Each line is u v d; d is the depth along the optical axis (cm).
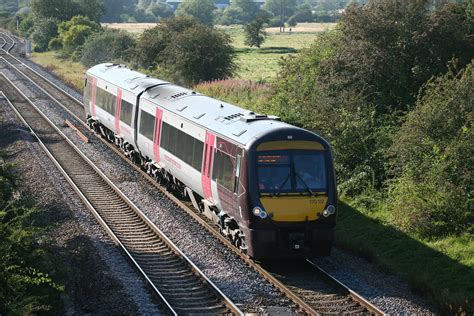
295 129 2384
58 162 4069
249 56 12450
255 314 1939
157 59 7894
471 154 2684
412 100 3525
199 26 7338
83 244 2594
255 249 2323
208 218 2958
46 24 13638
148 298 2067
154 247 2627
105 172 3869
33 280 1906
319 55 3991
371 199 2978
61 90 7150
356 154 3219
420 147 2836
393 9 3575
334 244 2619
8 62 10262
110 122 4359
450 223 2584
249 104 4816
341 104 3397
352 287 2177
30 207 2892
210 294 2122
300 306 2005
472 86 2873
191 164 2917
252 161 2325
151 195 3384
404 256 2447
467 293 2109
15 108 6050
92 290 2102
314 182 2356
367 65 3534
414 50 3581
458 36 3534
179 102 3275
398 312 1981
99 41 9781
